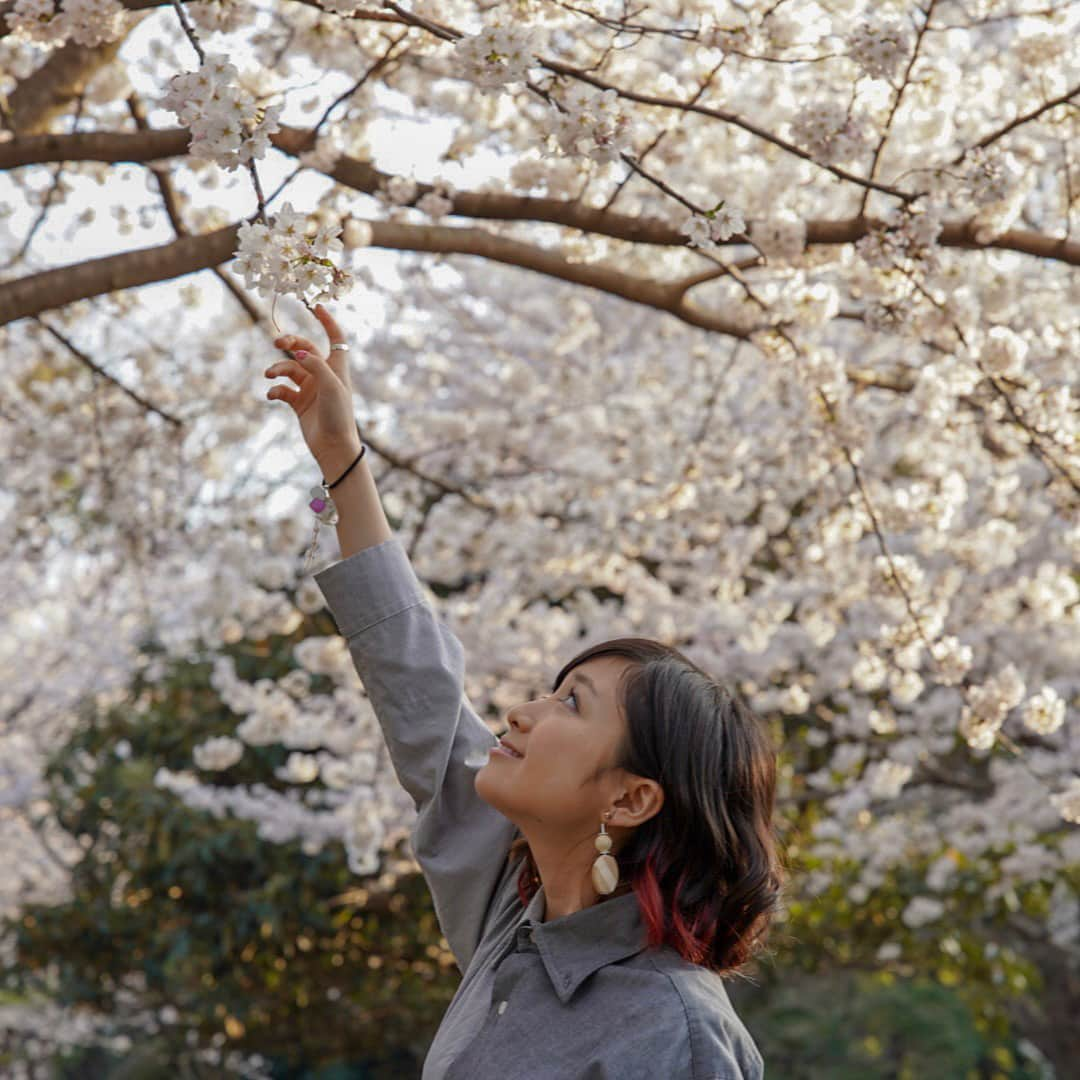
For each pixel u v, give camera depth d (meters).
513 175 4.05
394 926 8.49
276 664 8.35
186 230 4.14
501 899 2.11
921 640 3.85
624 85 4.03
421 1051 10.93
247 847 8.12
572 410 6.33
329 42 4.01
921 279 3.43
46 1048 13.13
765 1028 13.98
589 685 1.93
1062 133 3.63
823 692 7.14
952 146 4.71
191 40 2.26
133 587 9.14
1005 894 8.35
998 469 5.28
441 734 2.16
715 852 1.87
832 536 4.52
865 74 3.14
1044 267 5.20
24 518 6.65
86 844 10.56
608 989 1.79
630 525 6.16
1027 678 6.67
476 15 3.33
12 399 6.57
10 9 2.88
